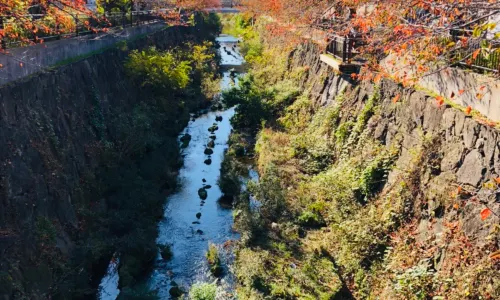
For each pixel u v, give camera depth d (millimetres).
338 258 12594
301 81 25406
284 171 17438
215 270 13555
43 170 13398
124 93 22422
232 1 71562
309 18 24062
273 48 35438
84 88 18188
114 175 16891
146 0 36062
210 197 18484
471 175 9688
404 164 12453
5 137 12062
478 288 8445
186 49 38531
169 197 18438
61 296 11562
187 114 27250
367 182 13531
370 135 14945
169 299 12578
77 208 14516
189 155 22484
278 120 23281
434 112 11477
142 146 19422
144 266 14062
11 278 10422
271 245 13805
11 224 11414
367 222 12375
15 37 13344
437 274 9555
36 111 13969
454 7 7734
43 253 11945
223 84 35188
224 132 25625
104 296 12656
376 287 10914
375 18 10562
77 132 16375
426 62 10602
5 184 11555
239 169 19891
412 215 11344
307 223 14586
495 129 9156
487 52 7441
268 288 11938
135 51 25031
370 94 15797
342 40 18750
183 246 15180
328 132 18281
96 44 21172
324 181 15695
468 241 9188
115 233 14797
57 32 15375
